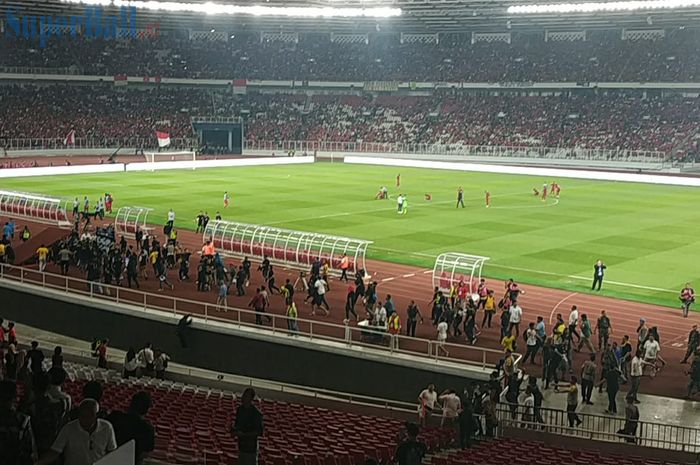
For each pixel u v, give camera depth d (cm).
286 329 3612
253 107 14650
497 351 3431
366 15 11394
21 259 5062
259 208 7381
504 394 2808
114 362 3403
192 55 14675
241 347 3575
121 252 4647
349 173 10856
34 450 1051
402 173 10988
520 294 4491
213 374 3541
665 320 4053
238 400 2564
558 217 7156
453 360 3212
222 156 13388
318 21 13588
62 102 13562
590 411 2798
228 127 13912
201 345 3678
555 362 3006
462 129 13500
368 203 7819
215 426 2017
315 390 3256
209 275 4488
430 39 14875
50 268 4888
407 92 14650
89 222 6350
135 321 3875
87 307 4038
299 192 8606
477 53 14312
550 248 5747
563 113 13225
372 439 2070
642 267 5206
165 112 14138
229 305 4122
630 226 6719
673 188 9638
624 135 12312
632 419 2491
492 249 5678
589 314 4125
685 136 11956
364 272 4109
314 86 14612
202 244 5762
